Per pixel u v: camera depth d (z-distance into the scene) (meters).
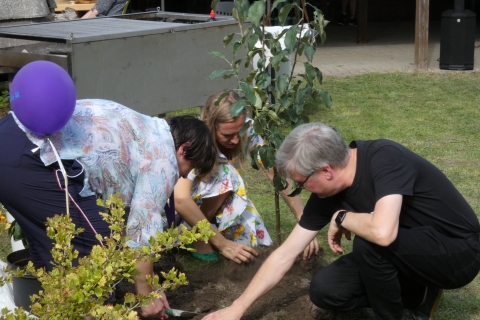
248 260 3.46
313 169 2.57
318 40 12.70
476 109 7.43
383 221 2.53
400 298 2.79
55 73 2.43
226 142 3.37
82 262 2.09
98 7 7.66
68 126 2.57
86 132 2.58
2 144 2.60
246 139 3.55
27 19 7.08
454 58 9.63
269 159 3.23
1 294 3.07
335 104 7.68
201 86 5.15
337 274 2.95
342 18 14.74
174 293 3.40
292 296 3.39
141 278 2.69
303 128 2.63
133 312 2.04
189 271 3.67
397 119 7.01
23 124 2.47
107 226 2.67
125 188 2.65
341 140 2.62
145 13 6.18
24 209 2.64
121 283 3.45
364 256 2.68
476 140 6.24
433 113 7.25
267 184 5.16
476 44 12.04
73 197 2.61
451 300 3.30
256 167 3.42
